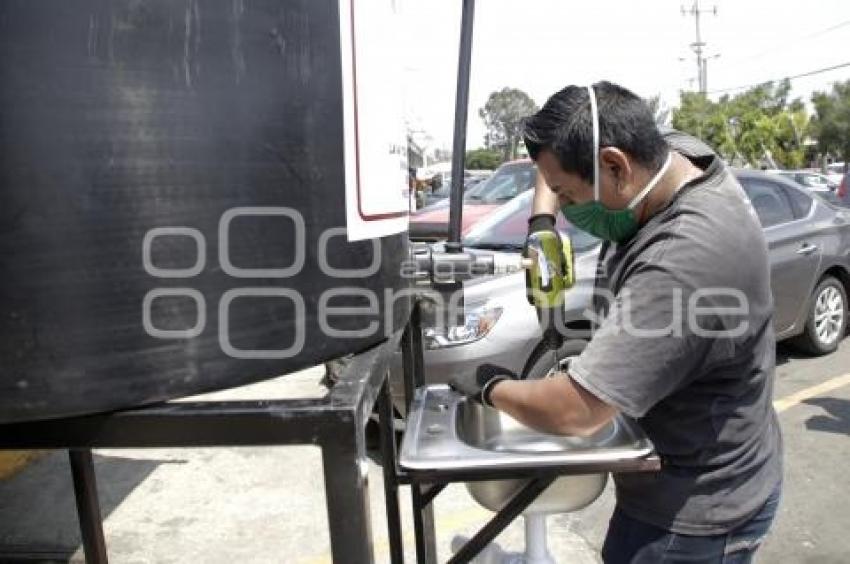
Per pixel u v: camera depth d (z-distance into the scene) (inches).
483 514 136.7
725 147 1523.1
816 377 207.8
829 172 1625.2
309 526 134.3
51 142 30.2
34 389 31.4
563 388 56.4
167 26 31.5
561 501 63.1
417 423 63.0
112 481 152.6
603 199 59.6
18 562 124.1
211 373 34.0
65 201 30.6
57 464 162.7
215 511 140.4
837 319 230.5
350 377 37.8
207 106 32.6
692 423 62.2
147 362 32.6
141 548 128.6
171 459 162.7
